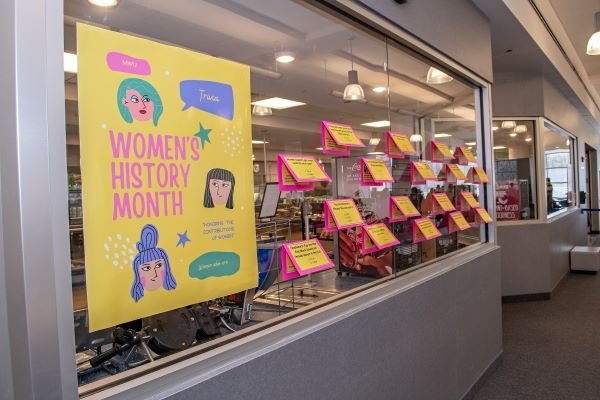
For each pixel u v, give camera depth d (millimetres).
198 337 1238
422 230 2279
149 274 1009
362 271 1865
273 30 1813
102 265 916
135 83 988
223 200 1201
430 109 2795
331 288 1709
